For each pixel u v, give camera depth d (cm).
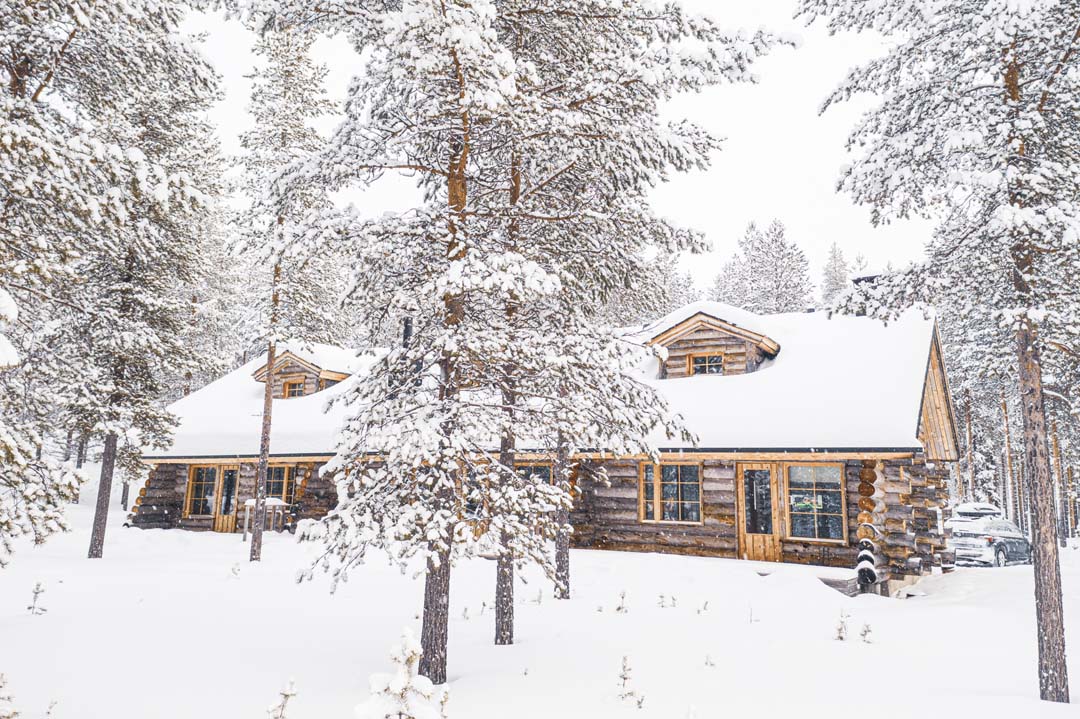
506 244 861
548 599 1237
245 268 4003
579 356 776
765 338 1884
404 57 704
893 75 960
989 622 1055
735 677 752
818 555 1609
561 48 990
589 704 664
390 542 661
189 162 1848
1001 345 1261
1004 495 4231
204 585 1328
